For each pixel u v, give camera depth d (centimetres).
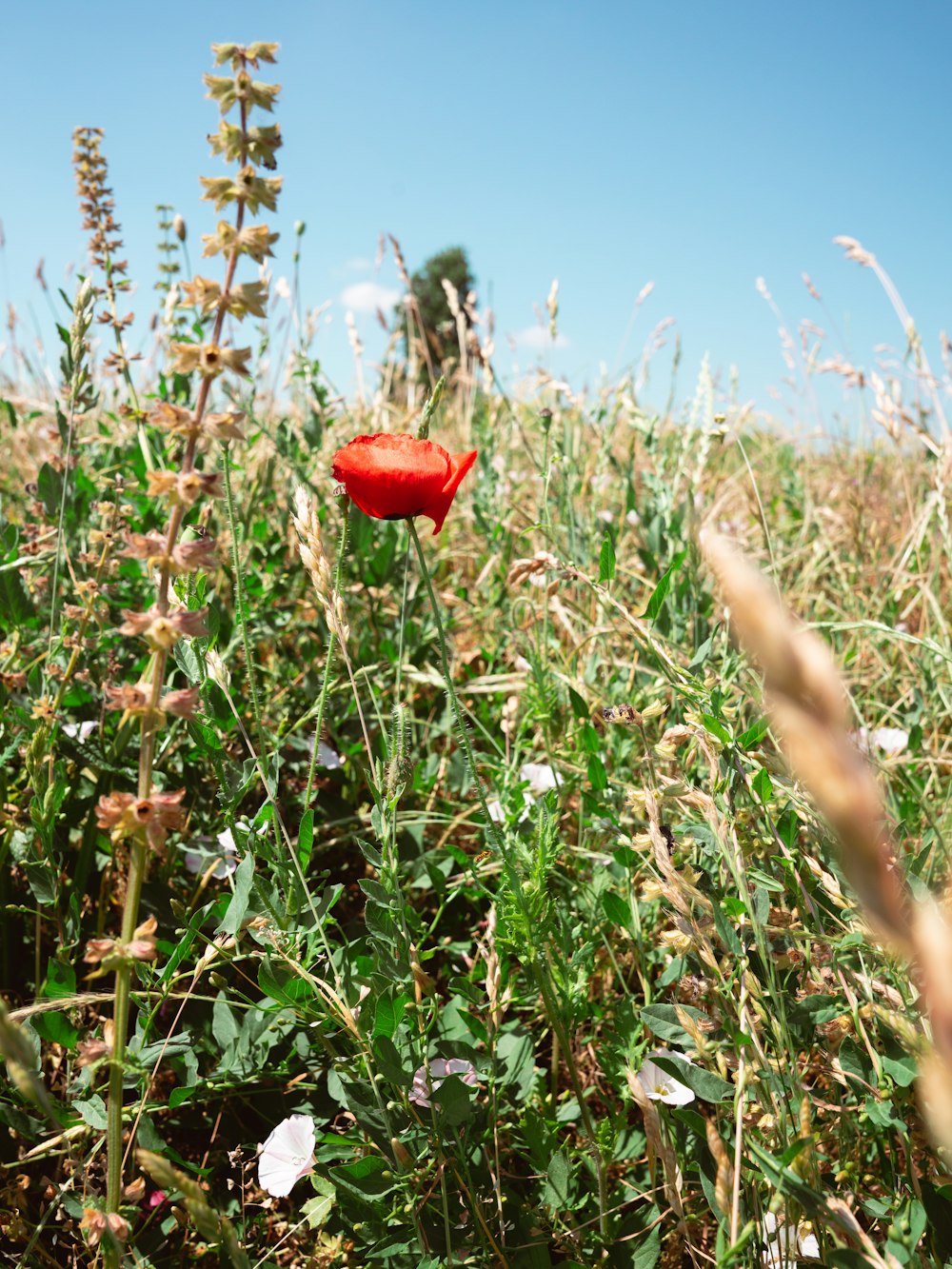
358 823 215
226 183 86
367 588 264
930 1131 109
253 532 266
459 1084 127
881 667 271
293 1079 157
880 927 26
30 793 183
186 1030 155
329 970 148
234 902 131
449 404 516
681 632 217
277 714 231
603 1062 150
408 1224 133
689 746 149
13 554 212
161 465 240
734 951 117
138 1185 109
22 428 373
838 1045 127
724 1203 98
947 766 220
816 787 26
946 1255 115
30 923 187
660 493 251
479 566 344
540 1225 135
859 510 334
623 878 172
